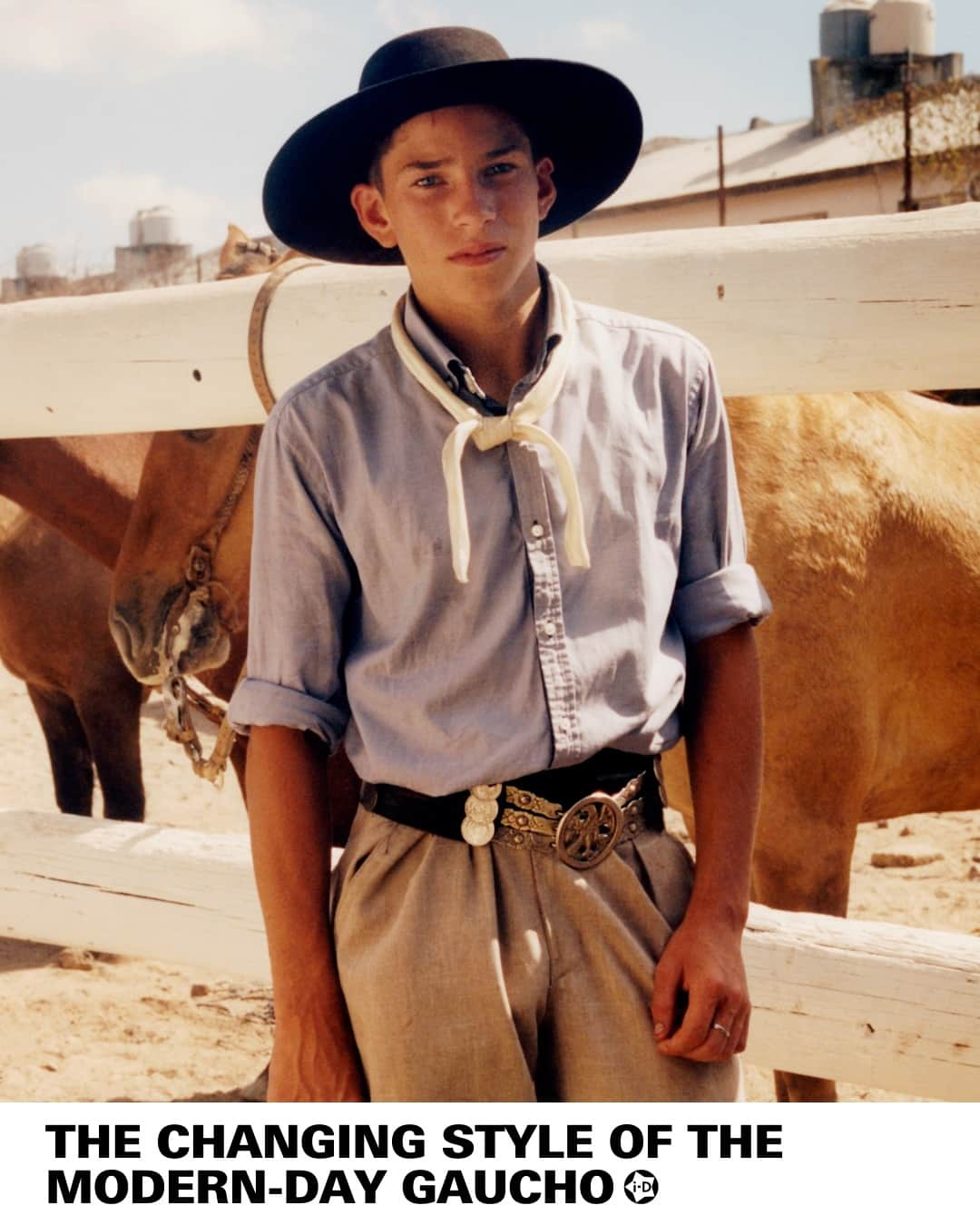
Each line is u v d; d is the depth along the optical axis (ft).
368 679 5.85
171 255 122.11
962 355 8.07
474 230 5.61
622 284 8.41
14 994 14.89
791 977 8.00
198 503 10.51
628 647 5.68
